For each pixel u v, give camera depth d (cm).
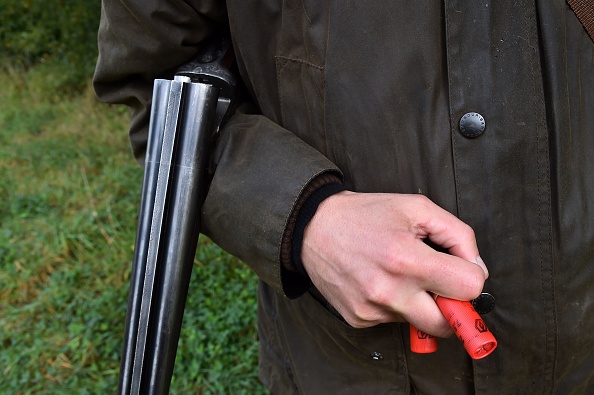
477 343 64
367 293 68
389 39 74
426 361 84
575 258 77
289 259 76
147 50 87
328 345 93
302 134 85
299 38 80
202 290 258
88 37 592
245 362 224
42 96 584
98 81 96
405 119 76
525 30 73
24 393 225
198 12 86
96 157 427
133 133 98
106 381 225
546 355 80
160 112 79
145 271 79
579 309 79
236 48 87
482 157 75
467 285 65
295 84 83
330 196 75
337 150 80
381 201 71
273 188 76
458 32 73
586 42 77
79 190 367
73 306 265
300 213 75
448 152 76
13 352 243
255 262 79
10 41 659
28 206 357
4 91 596
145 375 80
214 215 81
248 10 82
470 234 70
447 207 77
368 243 68
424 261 65
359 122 77
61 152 433
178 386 219
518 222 76
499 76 74
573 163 77
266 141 81
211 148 84
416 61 74
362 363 89
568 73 76
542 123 74
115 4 86
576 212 77
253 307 244
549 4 73
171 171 79
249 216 77
